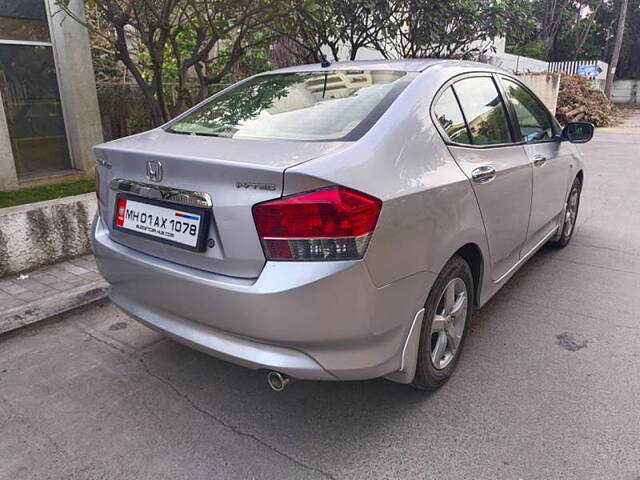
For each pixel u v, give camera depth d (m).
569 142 4.52
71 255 4.44
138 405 2.67
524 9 10.05
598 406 2.59
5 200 5.09
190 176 2.20
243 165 2.02
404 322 2.27
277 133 2.47
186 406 2.66
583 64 22.61
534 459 2.25
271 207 1.97
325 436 2.42
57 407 2.65
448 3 8.41
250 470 2.22
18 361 3.08
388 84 2.64
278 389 2.17
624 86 29.84
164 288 2.35
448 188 2.44
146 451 2.34
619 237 5.25
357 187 2.00
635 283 4.09
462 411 2.57
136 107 7.48
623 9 23.17
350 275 1.98
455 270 2.62
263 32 7.35
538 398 2.66
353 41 8.44
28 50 5.98
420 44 8.81
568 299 3.82
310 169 1.94
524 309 3.66
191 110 3.17
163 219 2.34
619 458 2.24
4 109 5.69
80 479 2.18
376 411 2.59
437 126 2.56
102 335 3.39
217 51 7.47
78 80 6.24
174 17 5.86
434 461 2.25
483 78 3.23
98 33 5.27
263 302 2.00
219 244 2.14
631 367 2.94
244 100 2.99
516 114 3.53
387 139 2.25
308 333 2.02
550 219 4.19
